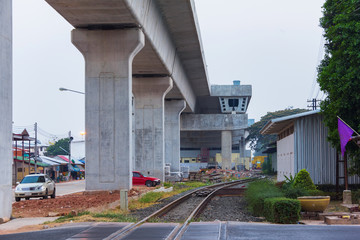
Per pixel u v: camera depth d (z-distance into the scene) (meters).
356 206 27.58
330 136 34.47
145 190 47.00
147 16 44.94
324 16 36.69
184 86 86.75
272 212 21.45
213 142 170.62
